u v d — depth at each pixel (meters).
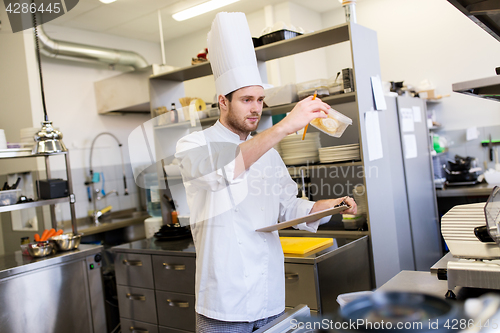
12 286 2.31
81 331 2.61
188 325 2.46
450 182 4.16
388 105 2.95
